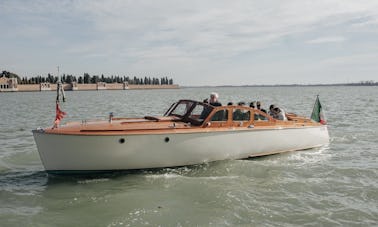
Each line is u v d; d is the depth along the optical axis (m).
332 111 26.28
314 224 5.57
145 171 8.24
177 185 7.37
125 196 6.75
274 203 6.42
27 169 8.76
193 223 5.58
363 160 9.64
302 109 29.69
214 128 8.63
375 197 6.72
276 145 9.84
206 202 6.45
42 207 6.25
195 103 9.41
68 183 7.57
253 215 5.89
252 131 9.24
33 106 38.59
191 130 8.33
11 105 41.09
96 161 7.74
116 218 5.77
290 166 8.92
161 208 6.17
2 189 7.20
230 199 6.57
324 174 8.26
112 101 52.31
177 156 8.35
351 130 15.39
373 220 5.72
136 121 8.93
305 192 7.01
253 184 7.49
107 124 8.36
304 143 10.57
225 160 9.05
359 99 47.91
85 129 7.66
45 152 7.70
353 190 7.11
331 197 6.73
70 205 6.34
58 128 7.72
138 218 5.77
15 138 13.59
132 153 7.89
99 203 6.41
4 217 5.81
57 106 8.23
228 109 8.95
